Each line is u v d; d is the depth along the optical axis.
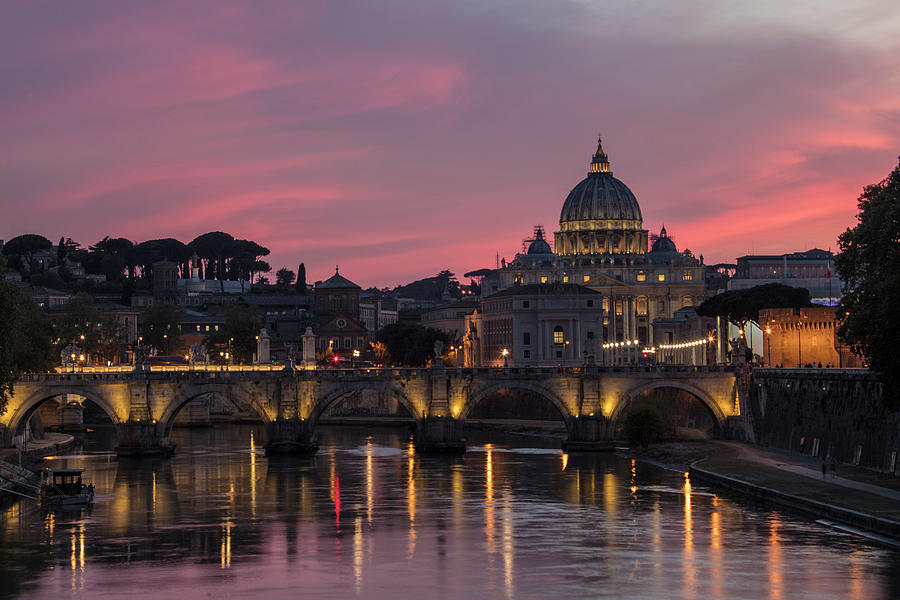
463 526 136.38
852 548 120.06
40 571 115.81
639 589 106.69
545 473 181.50
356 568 116.00
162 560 120.12
